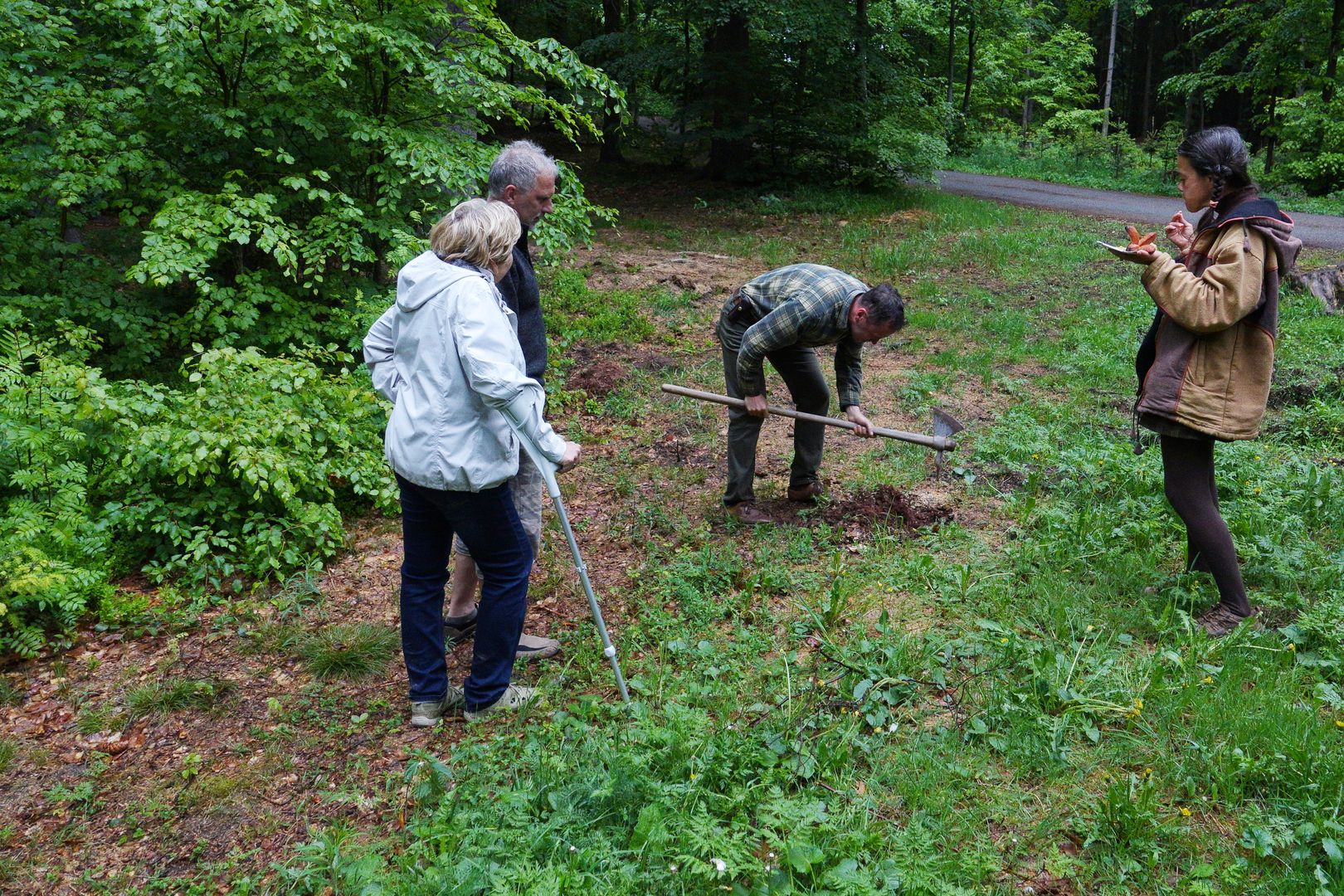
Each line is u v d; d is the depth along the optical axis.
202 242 5.42
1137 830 2.55
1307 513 4.50
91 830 2.80
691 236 12.49
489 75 6.93
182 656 3.69
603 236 12.38
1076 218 13.56
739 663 3.47
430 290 2.86
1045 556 4.11
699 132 15.91
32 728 3.28
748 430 4.56
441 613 3.21
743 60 15.48
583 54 16.23
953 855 2.48
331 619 3.94
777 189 15.60
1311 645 3.43
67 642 3.73
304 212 6.61
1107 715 3.07
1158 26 32.47
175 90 5.65
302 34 5.84
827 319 4.07
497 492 2.99
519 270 3.35
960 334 7.91
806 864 2.34
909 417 6.07
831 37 14.44
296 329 6.00
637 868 2.42
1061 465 4.99
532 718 3.20
